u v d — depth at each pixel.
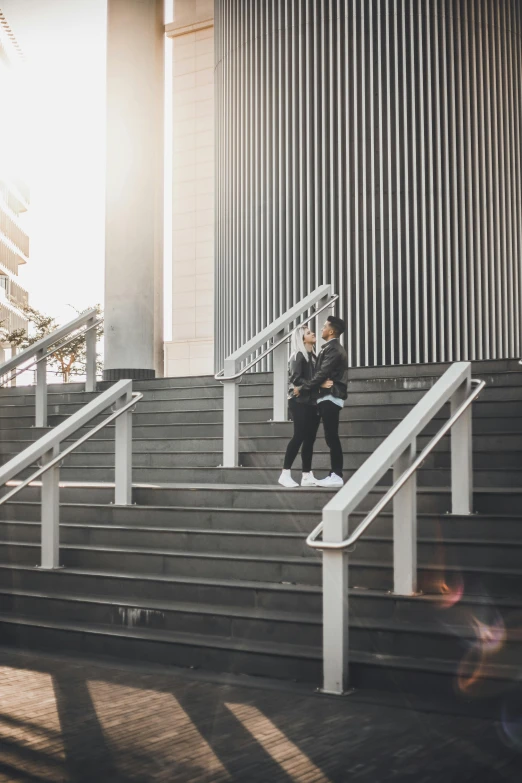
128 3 15.34
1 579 7.70
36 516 8.72
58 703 5.10
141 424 11.35
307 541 5.27
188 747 4.28
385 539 6.46
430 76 14.40
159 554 7.27
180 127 25.02
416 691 5.14
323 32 14.84
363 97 14.56
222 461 9.65
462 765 3.96
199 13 24.66
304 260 14.92
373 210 14.42
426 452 5.84
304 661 5.55
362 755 4.11
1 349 14.80
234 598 6.55
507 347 14.54
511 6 14.98
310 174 14.90
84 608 6.91
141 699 5.17
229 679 5.63
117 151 15.23
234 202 16.09
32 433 11.84
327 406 8.00
